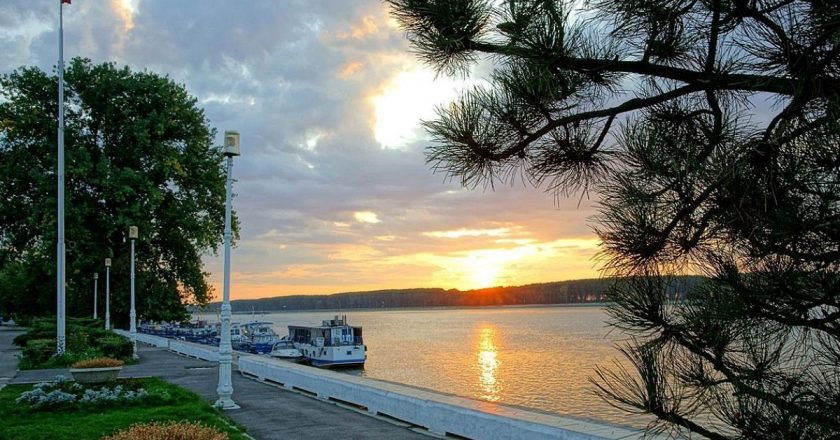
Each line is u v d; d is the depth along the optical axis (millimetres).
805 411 2562
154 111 47562
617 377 3121
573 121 3215
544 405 29984
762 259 2670
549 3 2916
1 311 73062
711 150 2820
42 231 44844
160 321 57031
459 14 3000
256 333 76812
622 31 2898
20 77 46312
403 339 96062
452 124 3254
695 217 2781
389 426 12680
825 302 2598
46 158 44469
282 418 13797
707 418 2826
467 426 11086
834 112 2324
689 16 2809
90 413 14227
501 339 89312
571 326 126875
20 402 15188
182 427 7863
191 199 49281
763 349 2717
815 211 2447
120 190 44125
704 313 2760
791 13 2445
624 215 2902
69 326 35781
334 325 59188
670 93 2984
